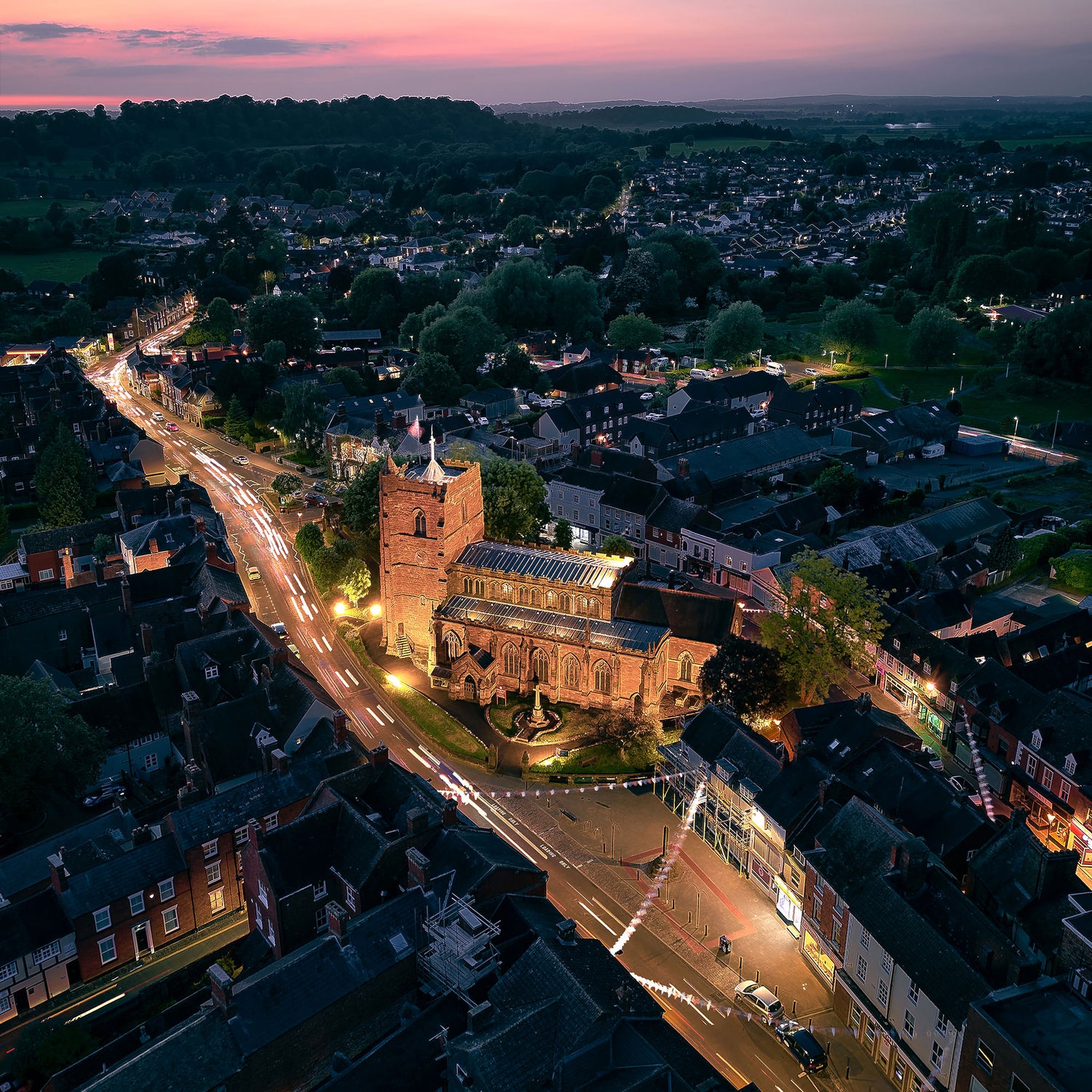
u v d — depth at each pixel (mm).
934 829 84375
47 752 91188
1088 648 116562
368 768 84312
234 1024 62469
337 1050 66312
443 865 74812
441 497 120312
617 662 114125
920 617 127688
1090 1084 55656
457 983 66875
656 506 163625
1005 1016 61156
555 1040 61031
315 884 75750
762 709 106938
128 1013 72688
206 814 83750
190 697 96125
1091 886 88750
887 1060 71312
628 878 90688
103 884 78375
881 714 103250
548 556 122938
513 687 121312
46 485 169500
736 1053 72625
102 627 120500
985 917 69375
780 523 161000
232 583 128875
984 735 106500
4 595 147125
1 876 81500
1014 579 154375
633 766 106312
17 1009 75688
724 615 114750
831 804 85062
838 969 77125
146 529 141750
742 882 90938
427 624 126750
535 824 97812
